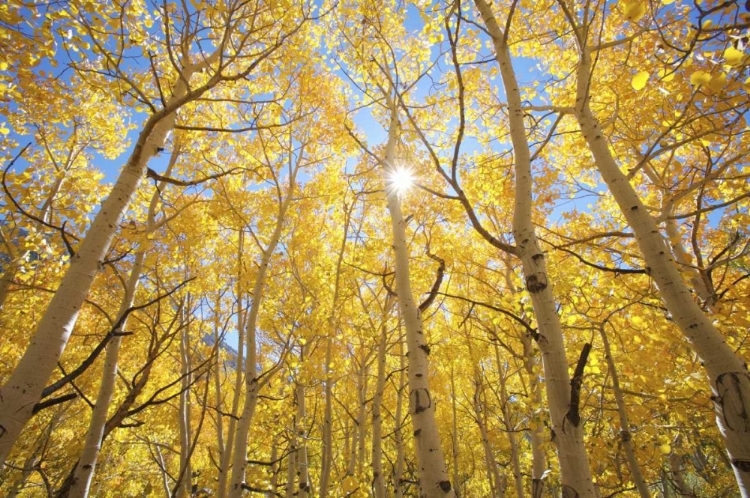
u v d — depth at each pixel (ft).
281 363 14.14
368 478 18.04
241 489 12.19
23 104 15.52
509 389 32.60
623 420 10.38
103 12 8.64
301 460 20.22
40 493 29.09
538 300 7.07
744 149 13.19
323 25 17.35
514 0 8.82
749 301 11.14
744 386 6.21
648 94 13.25
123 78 6.90
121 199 7.03
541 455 14.28
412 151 18.10
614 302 10.89
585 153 17.40
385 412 31.55
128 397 7.07
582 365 6.22
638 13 4.60
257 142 19.13
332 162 21.54
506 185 18.52
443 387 29.25
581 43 10.13
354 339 22.03
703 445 25.86
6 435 4.74
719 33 5.98
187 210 17.56
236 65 15.94
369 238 20.57
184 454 18.56
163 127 8.29
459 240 23.72
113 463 36.63
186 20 7.86
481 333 23.47
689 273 9.63
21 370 5.22
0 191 12.09
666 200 12.83
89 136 21.80
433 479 8.11
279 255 20.63
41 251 13.67
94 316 19.83
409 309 10.47
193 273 18.76
